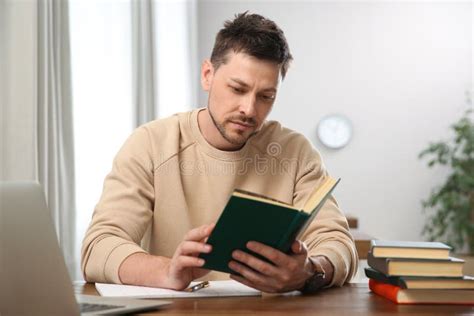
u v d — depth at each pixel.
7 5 2.40
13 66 2.41
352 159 5.39
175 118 1.81
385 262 1.25
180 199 1.72
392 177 5.40
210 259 1.22
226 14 5.36
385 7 5.41
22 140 2.42
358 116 5.40
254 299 1.24
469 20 5.41
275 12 5.38
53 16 2.86
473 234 5.08
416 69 5.42
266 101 1.56
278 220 1.14
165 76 4.17
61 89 2.91
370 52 5.40
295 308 1.14
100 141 3.35
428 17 5.41
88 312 1.03
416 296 1.20
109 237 1.49
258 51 1.50
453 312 1.12
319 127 5.37
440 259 1.25
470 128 5.12
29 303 0.96
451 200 5.05
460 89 5.42
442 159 5.14
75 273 2.96
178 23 4.40
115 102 3.55
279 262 1.20
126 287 1.34
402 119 5.41
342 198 5.39
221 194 1.75
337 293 1.34
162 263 1.36
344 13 5.39
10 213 0.96
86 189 3.18
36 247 0.97
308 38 5.38
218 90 1.57
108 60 3.47
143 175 1.69
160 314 1.07
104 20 3.43
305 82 5.39
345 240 1.57
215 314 1.07
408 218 5.40
